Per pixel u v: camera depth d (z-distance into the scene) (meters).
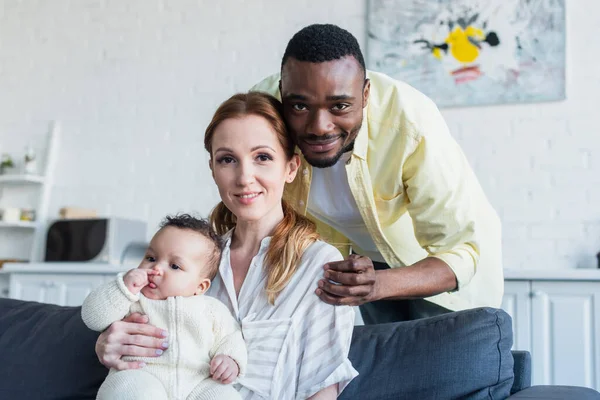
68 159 4.24
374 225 1.86
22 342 1.69
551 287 2.84
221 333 1.32
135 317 1.31
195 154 3.99
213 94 3.98
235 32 3.96
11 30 4.42
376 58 3.58
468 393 1.39
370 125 1.76
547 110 3.38
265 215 1.42
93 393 1.58
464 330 1.44
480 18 3.45
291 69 1.42
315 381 1.28
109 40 4.21
